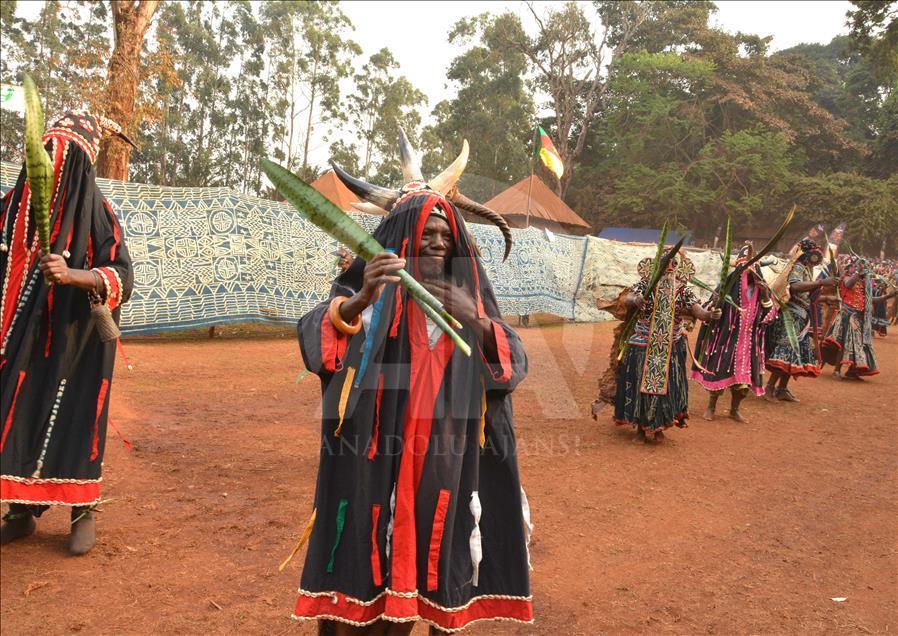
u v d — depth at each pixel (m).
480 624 3.33
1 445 3.35
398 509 2.29
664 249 6.70
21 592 3.26
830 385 11.45
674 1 45.56
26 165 3.02
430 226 2.38
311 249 12.95
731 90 35.44
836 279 9.39
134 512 4.39
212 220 12.19
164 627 3.05
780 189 31.11
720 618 3.49
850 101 22.16
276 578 3.60
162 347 11.53
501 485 2.52
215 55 51.03
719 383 8.19
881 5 15.19
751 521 4.94
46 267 3.25
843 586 3.94
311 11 50.56
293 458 5.72
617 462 6.27
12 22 38.59
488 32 42.66
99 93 16.78
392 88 49.06
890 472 6.30
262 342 12.81
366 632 2.42
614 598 3.66
